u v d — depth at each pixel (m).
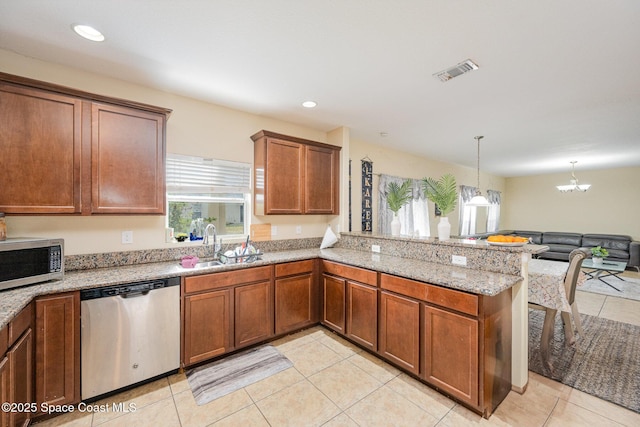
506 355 2.01
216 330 2.39
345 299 2.76
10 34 1.79
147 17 1.62
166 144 2.51
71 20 1.65
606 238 6.54
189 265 2.44
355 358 2.50
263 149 3.00
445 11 1.55
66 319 1.78
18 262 1.71
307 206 3.31
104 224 2.38
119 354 1.96
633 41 1.80
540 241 7.46
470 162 6.15
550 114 3.16
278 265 2.77
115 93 2.40
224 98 2.78
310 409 1.87
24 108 1.84
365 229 4.45
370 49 1.94
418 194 5.46
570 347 2.69
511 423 1.75
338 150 3.59
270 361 2.44
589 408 1.88
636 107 2.95
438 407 1.89
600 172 7.06
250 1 1.49
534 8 1.51
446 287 1.94
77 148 2.01
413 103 2.88
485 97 2.72
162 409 1.86
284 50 1.96
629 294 4.36
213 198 3.02
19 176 1.83
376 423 1.75
